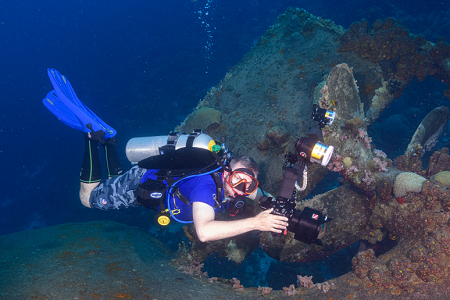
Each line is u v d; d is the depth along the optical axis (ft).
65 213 71.77
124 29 156.56
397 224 12.37
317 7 107.65
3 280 8.75
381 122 55.52
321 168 17.16
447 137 42.04
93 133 8.36
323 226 7.14
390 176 13.08
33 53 161.99
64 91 8.94
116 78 129.59
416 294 8.75
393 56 20.43
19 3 172.24
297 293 9.63
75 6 168.04
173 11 142.00
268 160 19.26
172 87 94.48
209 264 36.09
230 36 112.37
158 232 46.78
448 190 10.86
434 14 84.07
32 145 104.12
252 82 23.81
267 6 118.42
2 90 139.33
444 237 9.10
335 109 13.10
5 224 77.87
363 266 9.95
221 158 6.30
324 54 22.66
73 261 10.34
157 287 9.19
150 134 81.05
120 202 8.07
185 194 6.21
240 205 6.27
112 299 8.05
